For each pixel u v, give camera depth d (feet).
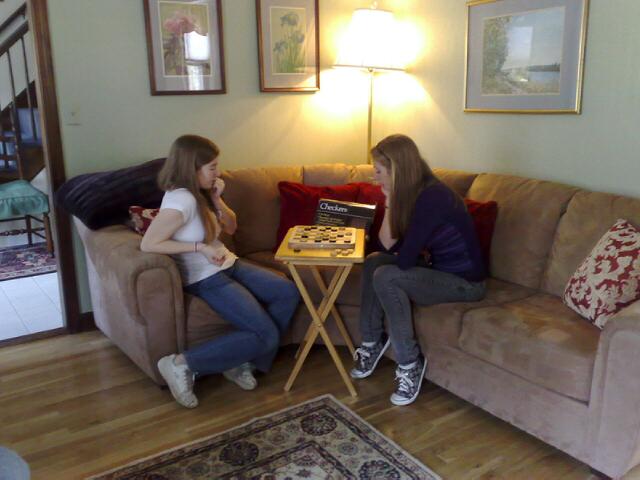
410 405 7.77
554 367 6.20
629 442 5.70
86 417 7.52
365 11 10.87
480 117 10.28
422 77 11.30
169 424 7.34
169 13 10.02
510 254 8.59
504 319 6.91
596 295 6.72
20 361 9.15
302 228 8.36
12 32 16.25
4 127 16.83
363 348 8.39
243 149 11.27
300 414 7.47
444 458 6.64
